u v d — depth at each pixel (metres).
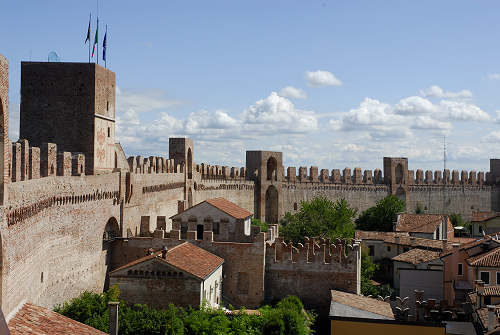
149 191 84.25
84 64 70.00
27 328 34.25
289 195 145.75
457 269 87.06
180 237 76.62
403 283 92.81
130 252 72.25
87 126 70.06
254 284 72.31
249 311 67.19
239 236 79.38
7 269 35.22
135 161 78.12
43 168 52.56
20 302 38.97
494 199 189.50
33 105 70.44
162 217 80.38
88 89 70.12
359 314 63.44
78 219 59.06
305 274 75.38
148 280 61.06
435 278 91.81
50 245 50.75
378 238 114.94
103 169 73.50
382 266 112.75
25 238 40.94
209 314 58.00
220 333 55.00
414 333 53.72
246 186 133.75
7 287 35.09
